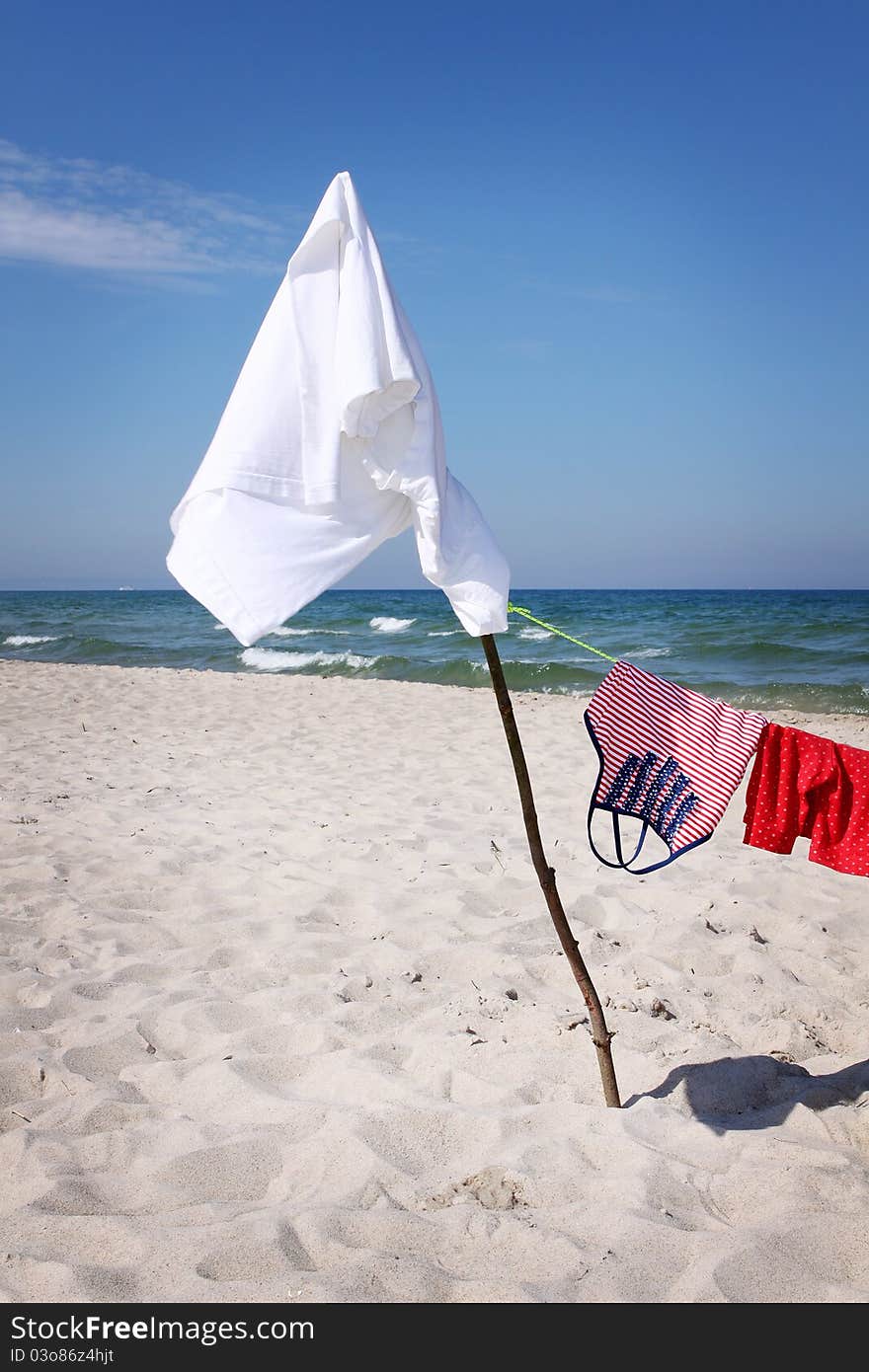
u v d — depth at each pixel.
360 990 4.19
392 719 12.32
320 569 2.52
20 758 9.30
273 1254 2.44
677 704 2.91
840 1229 2.48
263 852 6.17
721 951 4.62
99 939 4.75
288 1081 3.48
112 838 6.39
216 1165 2.89
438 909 5.18
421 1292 2.31
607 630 27.83
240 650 24.23
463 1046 3.62
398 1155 2.92
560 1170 2.81
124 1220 2.59
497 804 7.55
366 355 2.48
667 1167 2.78
